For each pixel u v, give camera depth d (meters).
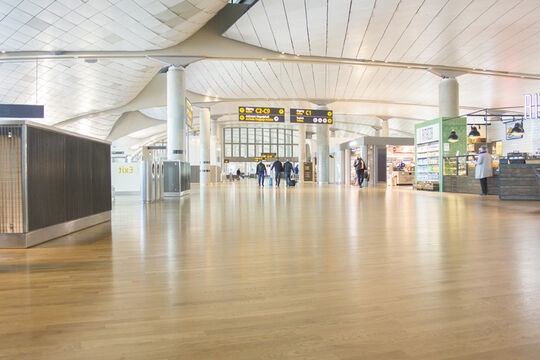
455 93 18.72
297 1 12.51
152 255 3.76
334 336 1.86
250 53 17.39
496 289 2.60
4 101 21.73
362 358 1.64
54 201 4.83
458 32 14.25
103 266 3.32
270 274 3.02
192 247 4.15
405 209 8.34
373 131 46.56
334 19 13.62
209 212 7.91
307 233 5.08
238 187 22.72
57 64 18.83
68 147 5.26
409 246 4.14
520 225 5.73
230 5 16.17
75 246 4.27
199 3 13.19
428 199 11.49
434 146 16.81
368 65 18.55
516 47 15.68
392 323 2.02
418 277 2.91
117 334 1.90
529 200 10.76
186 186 14.68
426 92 24.72
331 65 19.55
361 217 6.89
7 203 4.21
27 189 4.26
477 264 3.31
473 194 14.12
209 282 2.81
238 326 1.99
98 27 14.37
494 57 17.00
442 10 12.55
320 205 9.48
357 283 2.76
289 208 8.71
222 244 4.32
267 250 3.97
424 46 15.83
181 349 1.73
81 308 2.27
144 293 2.55
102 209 6.36
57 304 2.35
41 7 12.75
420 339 1.82
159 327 1.98
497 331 1.91
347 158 26.41
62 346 1.77
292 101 29.52
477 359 1.63
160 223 6.20
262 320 2.07
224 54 17.22
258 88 25.36
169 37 15.60
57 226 4.89
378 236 4.81
